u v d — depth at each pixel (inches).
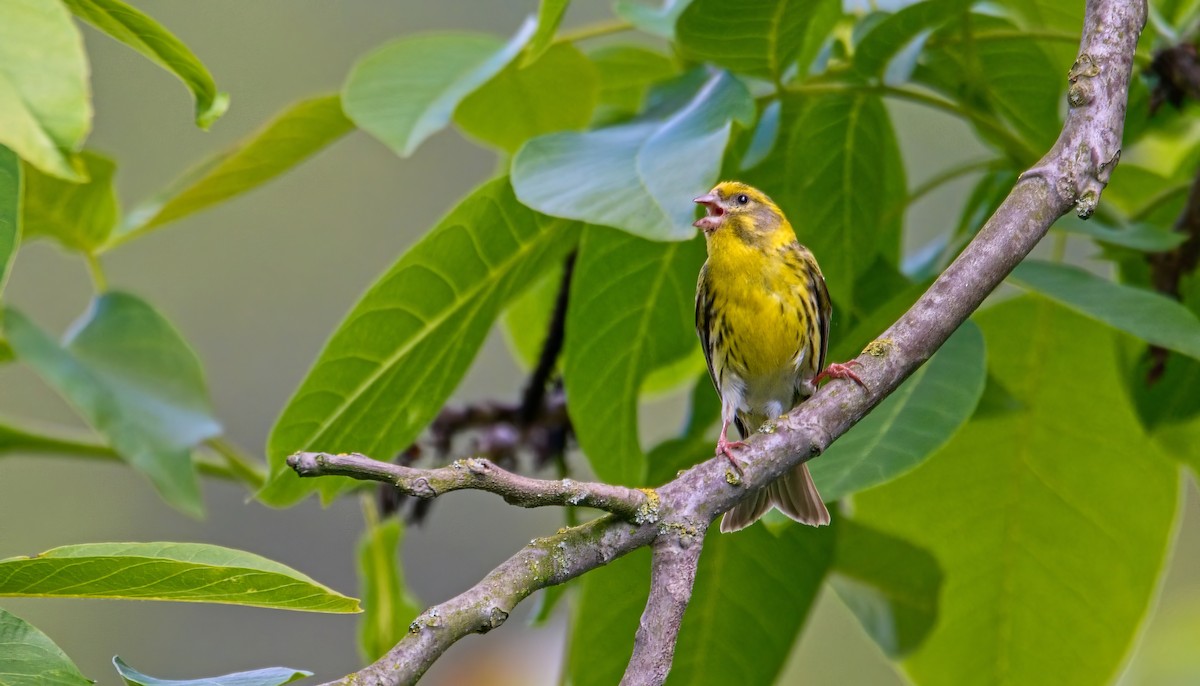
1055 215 231.8
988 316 350.9
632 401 342.0
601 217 241.8
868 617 375.6
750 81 319.0
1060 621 370.3
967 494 367.2
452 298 302.4
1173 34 331.0
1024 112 337.4
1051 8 339.9
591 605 339.3
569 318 329.4
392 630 378.6
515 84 375.9
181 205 354.0
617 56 388.8
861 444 256.4
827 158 335.6
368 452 313.7
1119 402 351.9
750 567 340.2
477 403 411.5
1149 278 336.5
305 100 341.4
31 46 186.9
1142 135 369.1
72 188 345.4
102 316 335.9
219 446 366.6
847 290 342.0
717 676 342.6
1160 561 359.6
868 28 312.8
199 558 186.9
